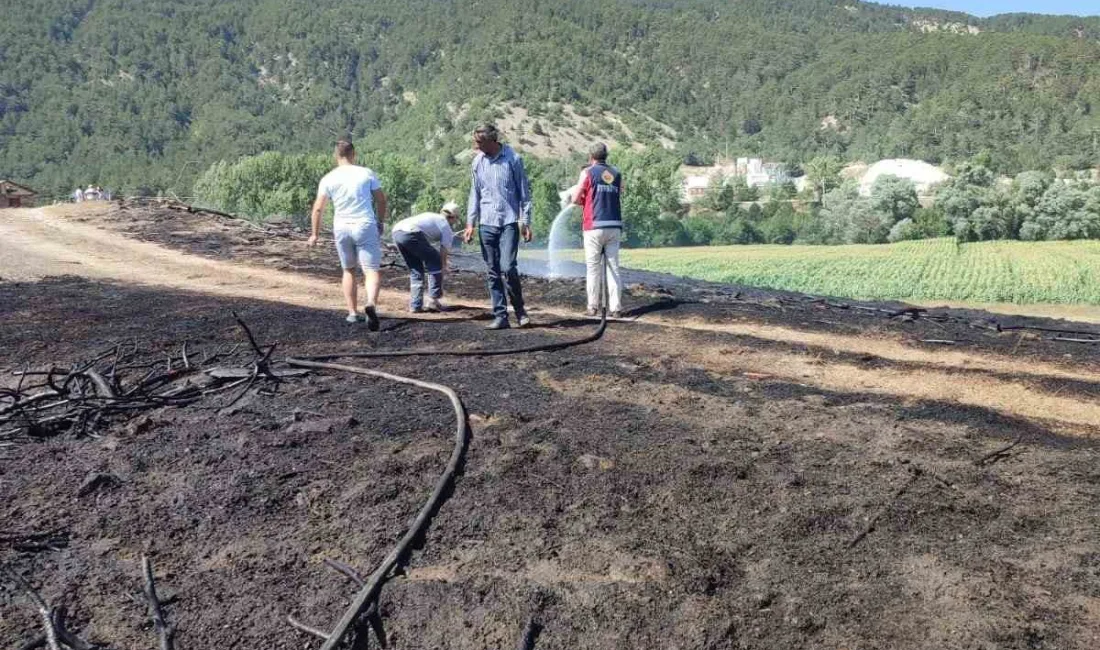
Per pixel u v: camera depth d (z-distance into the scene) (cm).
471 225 780
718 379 610
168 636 296
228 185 11612
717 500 396
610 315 880
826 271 6250
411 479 416
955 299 5156
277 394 553
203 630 301
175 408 527
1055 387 612
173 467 429
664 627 304
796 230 10212
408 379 582
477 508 387
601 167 860
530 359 659
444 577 333
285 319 816
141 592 322
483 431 481
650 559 344
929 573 333
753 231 10275
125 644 293
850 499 395
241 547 356
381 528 370
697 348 717
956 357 723
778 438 477
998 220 8938
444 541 360
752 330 826
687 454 446
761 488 408
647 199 10338
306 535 365
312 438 468
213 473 421
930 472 429
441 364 642
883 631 298
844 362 682
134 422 489
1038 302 4959
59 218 1880
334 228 771
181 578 333
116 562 343
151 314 840
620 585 326
